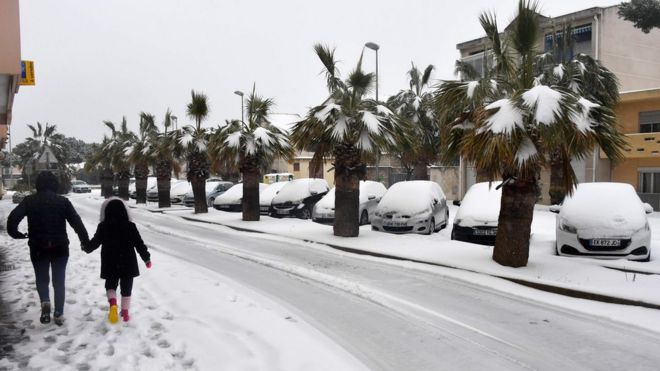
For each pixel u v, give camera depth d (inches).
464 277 323.0
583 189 416.2
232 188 971.3
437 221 568.1
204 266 383.6
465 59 1194.6
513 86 347.3
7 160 1781.5
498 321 235.9
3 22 235.3
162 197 1084.5
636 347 199.5
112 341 192.5
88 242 218.2
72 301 251.0
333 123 501.0
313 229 583.2
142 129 1224.2
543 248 425.4
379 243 461.4
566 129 298.2
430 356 190.9
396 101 1141.7
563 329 223.3
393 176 1557.6
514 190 339.0
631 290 270.8
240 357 178.4
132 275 219.9
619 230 357.4
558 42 785.6
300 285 315.6
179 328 210.4
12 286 283.6
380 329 224.2
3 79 282.8
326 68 525.7
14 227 207.0
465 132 358.0
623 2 812.0
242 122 738.2
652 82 1106.1
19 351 180.9
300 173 1769.2
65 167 2044.8
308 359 177.6
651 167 926.4
